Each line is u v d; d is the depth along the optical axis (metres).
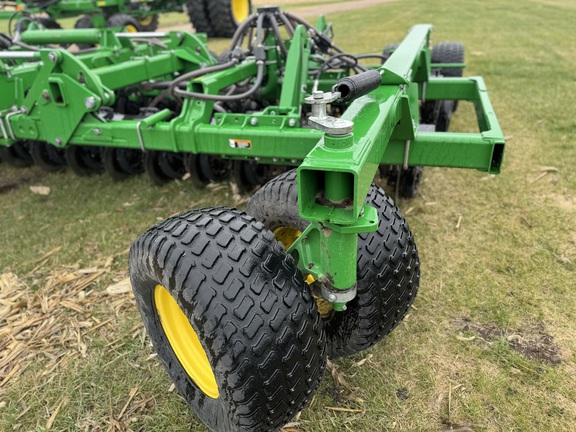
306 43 4.00
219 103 4.50
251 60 4.14
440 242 3.59
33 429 2.37
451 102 4.99
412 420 2.29
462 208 4.02
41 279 3.45
